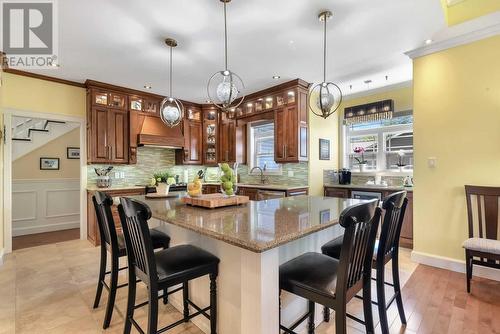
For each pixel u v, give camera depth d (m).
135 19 2.48
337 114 5.25
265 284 1.26
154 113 4.94
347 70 3.85
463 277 2.75
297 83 4.24
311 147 4.57
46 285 2.63
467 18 2.71
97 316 2.09
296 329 1.82
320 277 1.34
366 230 1.34
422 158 3.15
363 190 4.28
